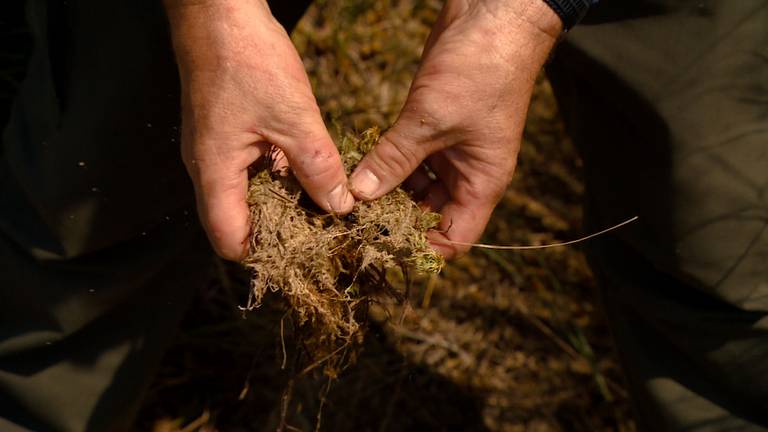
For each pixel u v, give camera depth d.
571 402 0.92
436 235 0.61
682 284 0.68
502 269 0.97
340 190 0.57
